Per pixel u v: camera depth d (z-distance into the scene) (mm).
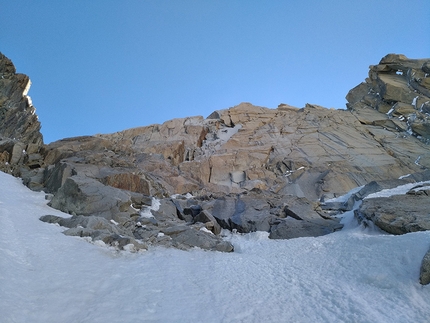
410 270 9789
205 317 7531
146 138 40531
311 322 7609
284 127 39125
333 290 9500
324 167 30406
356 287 9711
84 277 8828
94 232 12906
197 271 11266
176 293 8805
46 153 25828
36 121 38219
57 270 8914
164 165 30031
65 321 6551
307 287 9906
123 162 24844
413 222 13883
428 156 32156
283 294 9375
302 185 28328
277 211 20969
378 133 37000
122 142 36250
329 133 37031
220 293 9180
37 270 8602
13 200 16250
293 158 32406
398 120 38094
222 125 43469
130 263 10883
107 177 20703
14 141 26859
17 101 37062
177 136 40469
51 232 12195
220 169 32125
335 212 21516
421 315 7688
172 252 13656
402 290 8977
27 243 10273
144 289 8719
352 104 46750
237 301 8664
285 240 17344
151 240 14875
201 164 32375
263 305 8500
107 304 7492
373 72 45469
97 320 6703
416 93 39875
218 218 20984
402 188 20391
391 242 11867
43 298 7250
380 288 9398
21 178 22516
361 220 17078
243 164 32469
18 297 6941
